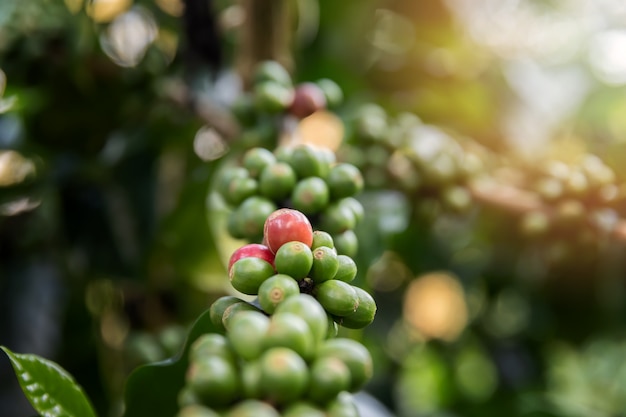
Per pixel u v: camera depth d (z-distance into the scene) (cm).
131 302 56
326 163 39
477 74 81
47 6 50
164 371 34
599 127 83
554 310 77
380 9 82
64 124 54
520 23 91
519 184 56
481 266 78
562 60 92
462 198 53
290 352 26
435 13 83
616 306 75
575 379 104
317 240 32
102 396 56
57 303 55
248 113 49
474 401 87
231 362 26
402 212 51
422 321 85
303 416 25
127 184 56
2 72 50
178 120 56
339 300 30
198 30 55
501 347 84
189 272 54
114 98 53
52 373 34
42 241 55
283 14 51
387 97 78
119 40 53
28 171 56
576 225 47
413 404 94
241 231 38
